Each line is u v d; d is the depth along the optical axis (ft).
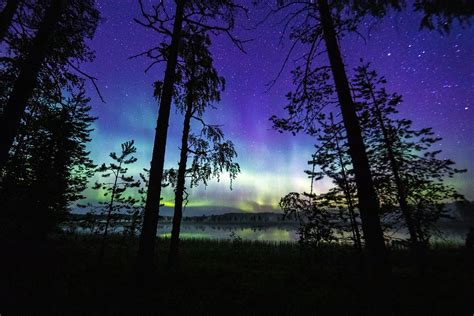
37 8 22.77
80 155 48.03
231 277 27.45
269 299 19.75
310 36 20.07
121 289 19.48
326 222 32.99
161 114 23.08
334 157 35.88
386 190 31.09
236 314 16.14
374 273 14.55
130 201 42.73
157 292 19.39
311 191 34.06
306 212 33.88
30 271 24.36
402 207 30.27
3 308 14.98
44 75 23.24
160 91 29.37
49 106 27.09
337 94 18.03
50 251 34.53
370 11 16.92
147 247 20.06
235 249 60.29
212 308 16.92
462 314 17.78
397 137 32.99
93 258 35.40
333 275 29.84
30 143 38.45
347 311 16.70
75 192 46.06
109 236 61.05
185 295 19.20
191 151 35.35
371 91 35.12
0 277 21.16
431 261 39.06
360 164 16.05
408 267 37.70
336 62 18.21
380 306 13.94
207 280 24.95
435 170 30.22
